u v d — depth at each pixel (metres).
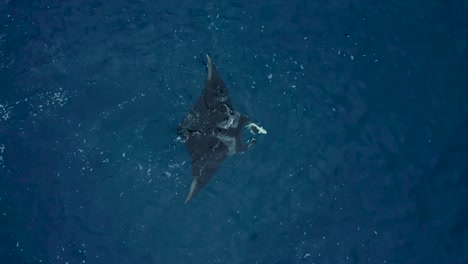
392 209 7.17
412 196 7.23
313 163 7.35
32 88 7.59
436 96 7.72
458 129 7.55
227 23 8.09
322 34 8.05
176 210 7.04
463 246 6.98
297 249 6.97
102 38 7.92
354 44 8.00
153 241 6.90
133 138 7.38
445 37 8.13
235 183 7.20
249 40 8.00
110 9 8.11
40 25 7.98
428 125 7.57
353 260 6.96
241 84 7.73
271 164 7.32
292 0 8.31
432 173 7.36
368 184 7.28
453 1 8.35
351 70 7.84
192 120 7.22
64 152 7.27
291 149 7.40
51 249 6.79
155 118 7.49
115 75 7.72
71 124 7.43
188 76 7.77
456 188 7.29
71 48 7.84
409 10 8.31
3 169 7.13
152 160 7.25
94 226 6.92
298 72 7.80
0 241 6.80
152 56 7.86
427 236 7.05
